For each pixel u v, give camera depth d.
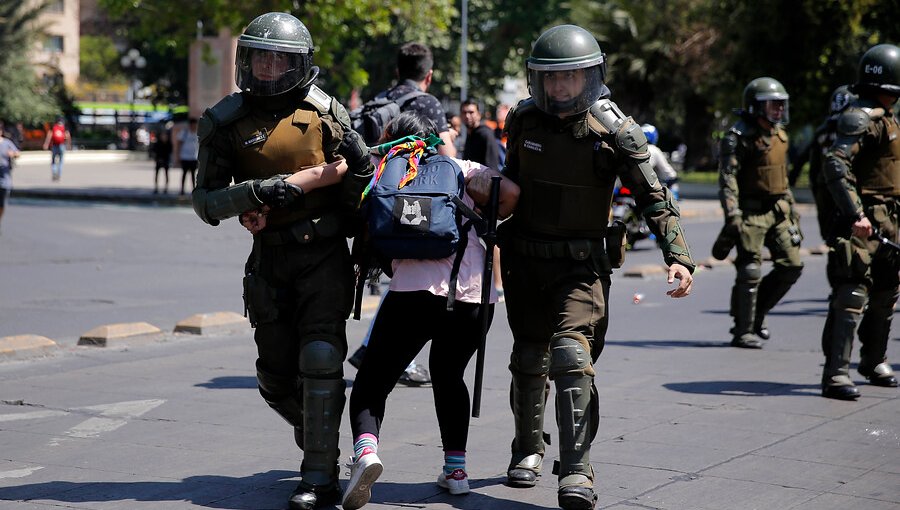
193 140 27.75
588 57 4.43
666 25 42.09
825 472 5.29
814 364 8.39
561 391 4.46
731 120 34.94
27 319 10.40
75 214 22.55
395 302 4.66
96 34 85.94
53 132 34.94
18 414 6.55
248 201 4.39
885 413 6.64
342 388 4.61
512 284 4.77
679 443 5.86
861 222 6.75
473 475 5.25
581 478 4.43
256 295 4.62
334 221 4.58
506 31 50.34
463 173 4.67
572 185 4.54
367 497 4.42
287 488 5.00
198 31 27.73
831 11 30.23
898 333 10.19
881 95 6.85
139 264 15.38
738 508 4.70
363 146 4.46
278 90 4.46
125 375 7.78
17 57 57.19
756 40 31.83
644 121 44.03
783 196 8.98
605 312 4.64
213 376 7.76
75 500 4.80
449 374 4.83
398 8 26.03
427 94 6.90
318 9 24.52
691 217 26.50
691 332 10.03
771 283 9.20
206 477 5.19
